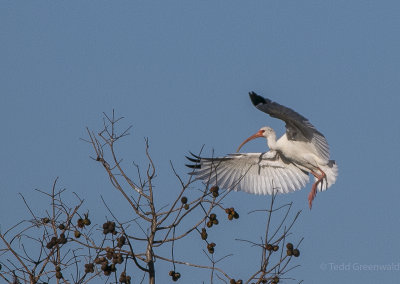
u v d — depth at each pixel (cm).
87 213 1191
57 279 1132
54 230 1172
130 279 1148
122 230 1154
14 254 1141
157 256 1191
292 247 1127
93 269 1139
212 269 1161
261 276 1103
